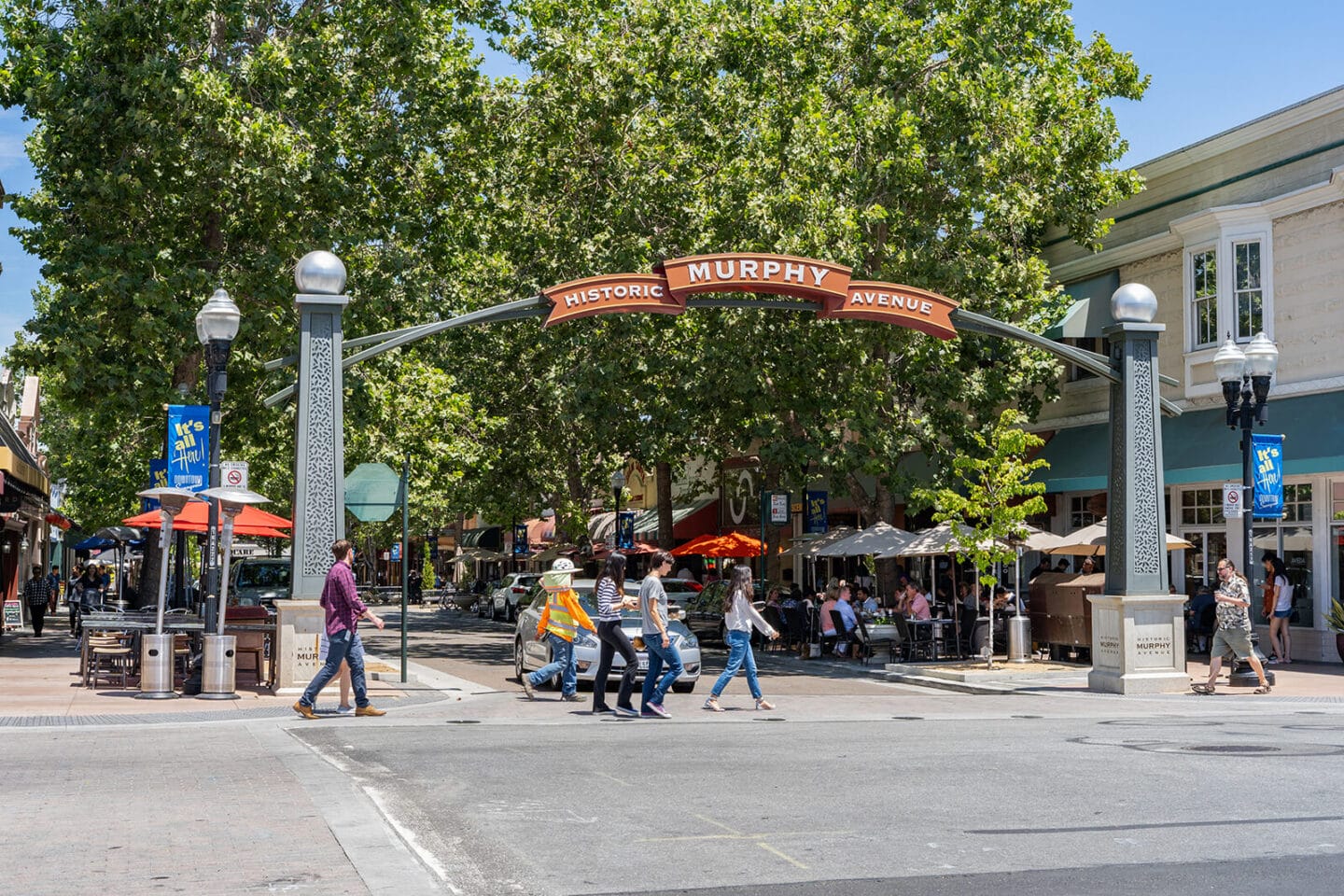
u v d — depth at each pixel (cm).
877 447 2552
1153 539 1902
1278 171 2492
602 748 1188
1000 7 2777
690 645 1902
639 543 4906
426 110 2633
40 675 2016
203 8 2345
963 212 2612
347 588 1470
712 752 1153
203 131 2339
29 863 685
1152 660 1864
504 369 3978
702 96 2800
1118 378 1936
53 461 6606
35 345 2441
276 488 5575
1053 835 769
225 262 2580
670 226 2798
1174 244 2720
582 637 1861
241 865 682
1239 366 1961
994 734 1316
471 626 4269
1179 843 747
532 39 2983
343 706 1510
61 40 2391
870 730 1358
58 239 2511
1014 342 2678
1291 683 2005
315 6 2605
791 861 702
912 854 718
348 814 829
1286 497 2486
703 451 3216
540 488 4588
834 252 2467
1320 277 2380
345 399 2677
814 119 2573
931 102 2634
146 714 1446
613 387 2898
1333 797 902
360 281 2688
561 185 2975
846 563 3897
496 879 660
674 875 668
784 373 2616
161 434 2891
